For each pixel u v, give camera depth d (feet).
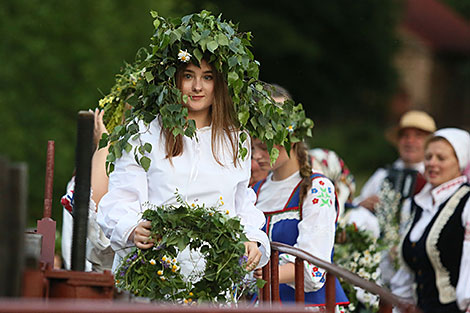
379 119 156.97
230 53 21.31
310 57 141.18
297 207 25.02
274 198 25.53
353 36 149.07
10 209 13.30
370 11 149.18
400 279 32.22
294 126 24.72
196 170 21.11
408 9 160.56
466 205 30.45
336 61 149.89
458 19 171.73
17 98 64.90
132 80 24.75
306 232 24.44
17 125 64.85
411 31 160.66
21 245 13.35
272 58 140.36
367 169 141.90
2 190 13.26
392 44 153.28
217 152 21.52
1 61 64.49
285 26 139.03
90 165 16.94
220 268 19.83
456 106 164.14
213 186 21.18
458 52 162.40
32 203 65.67
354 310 30.86
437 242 30.45
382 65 152.97
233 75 21.21
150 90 21.04
